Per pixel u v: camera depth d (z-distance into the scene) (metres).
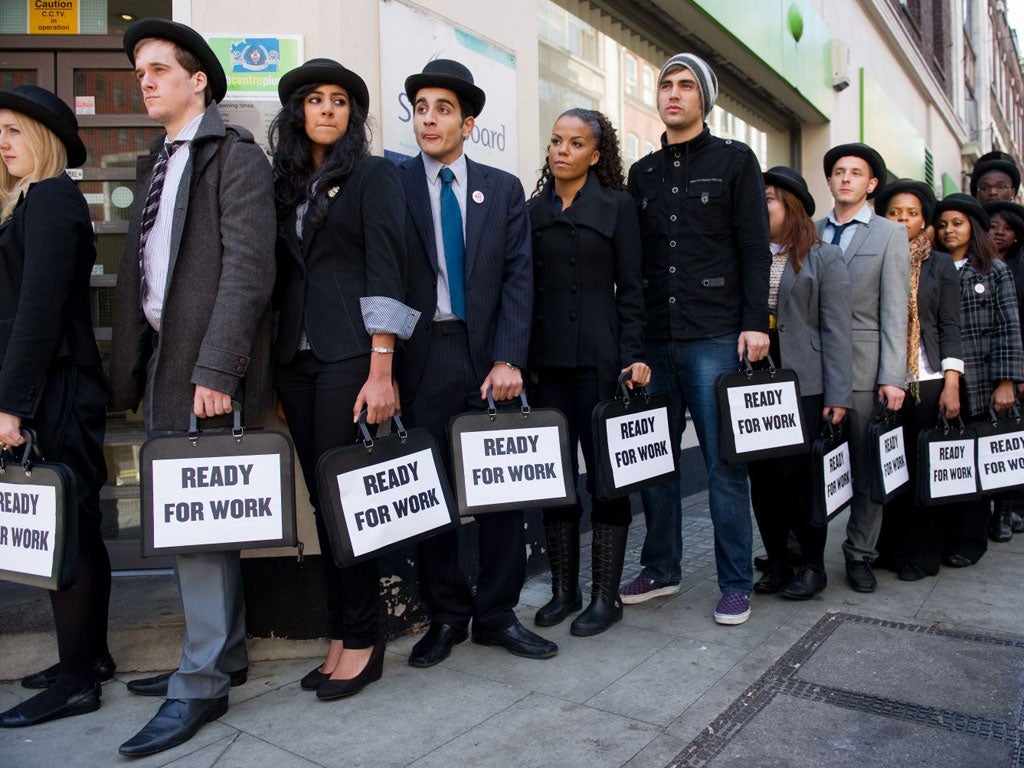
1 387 2.25
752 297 3.02
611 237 2.95
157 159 2.48
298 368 2.48
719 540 3.18
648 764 2.10
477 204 2.72
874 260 3.48
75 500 2.27
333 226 2.42
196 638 2.35
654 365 3.29
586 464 3.07
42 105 2.43
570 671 2.69
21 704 2.45
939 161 14.57
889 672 2.65
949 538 3.95
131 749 2.18
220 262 2.34
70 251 2.36
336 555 2.27
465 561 3.43
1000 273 4.12
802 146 8.38
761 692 2.52
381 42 3.09
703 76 3.09
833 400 3.28
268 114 2.90
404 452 2.44
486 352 2.72
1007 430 3.87
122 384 2.48
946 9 16.11
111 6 3.50
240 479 2.26
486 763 2.12
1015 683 2.55
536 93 4.05
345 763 2.14
